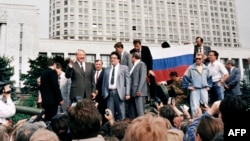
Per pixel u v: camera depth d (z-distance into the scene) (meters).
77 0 134.00
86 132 2.99
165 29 146.50
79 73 10.35
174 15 149.50
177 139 3.40
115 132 4.66
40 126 4.65
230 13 163.00
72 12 132.88
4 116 7.27
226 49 95.31
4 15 84.75
